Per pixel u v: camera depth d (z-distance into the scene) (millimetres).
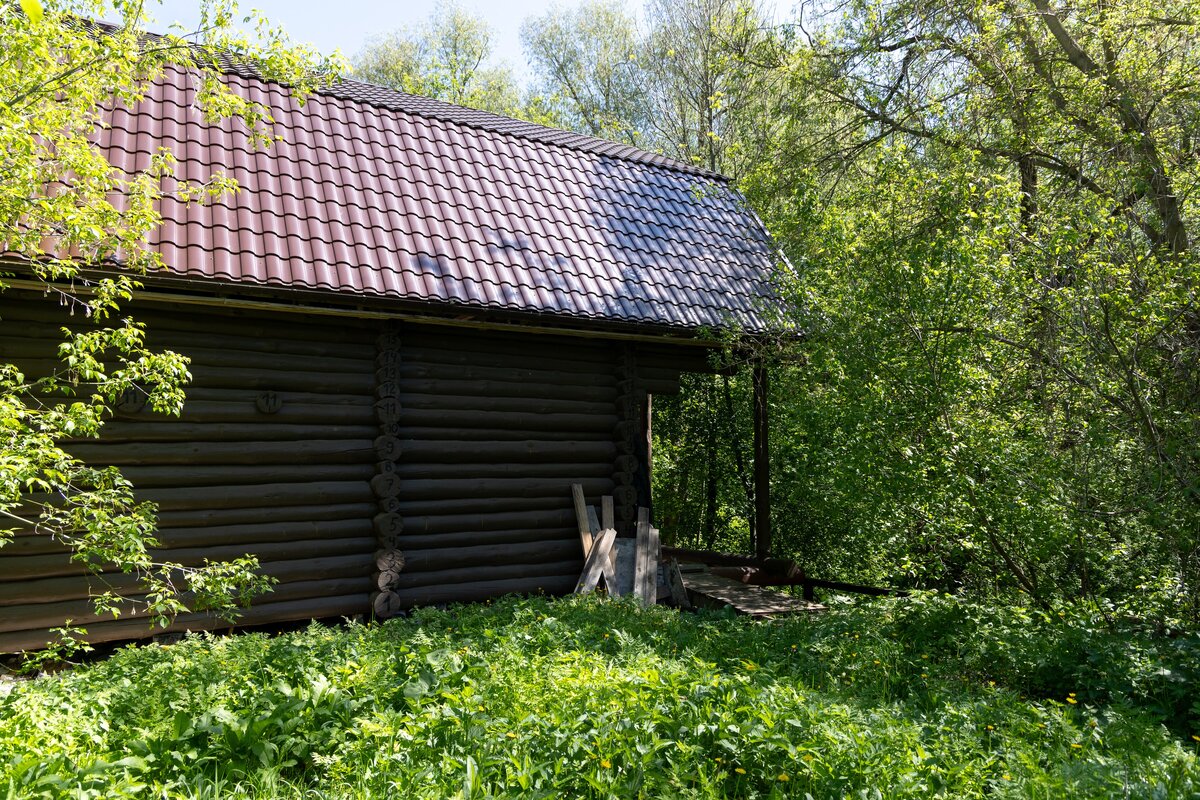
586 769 3611
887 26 11586
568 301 8336
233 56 6191
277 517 7270
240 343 7219
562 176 10297
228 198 7461
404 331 8047
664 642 5973
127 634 6621
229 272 6695
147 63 5699
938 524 7152
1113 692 5055
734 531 14891
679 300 9281
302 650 5160
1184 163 9234
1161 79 9961
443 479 8148
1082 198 8352
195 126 8055
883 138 12797
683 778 3578
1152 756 4074
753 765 3688
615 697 4121
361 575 7695
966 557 7676
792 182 11188
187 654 5445
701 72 21562
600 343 9211
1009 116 10805
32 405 6363
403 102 10359
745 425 14000
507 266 8406
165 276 6367
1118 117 10320
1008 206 7828
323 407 7531
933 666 5645
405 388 7973
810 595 10953
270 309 7180
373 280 7344
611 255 9414
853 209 9422
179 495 6836
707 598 9000
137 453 6691
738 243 10828
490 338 8516
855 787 3523
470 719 3887
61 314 6535
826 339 8086
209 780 3590
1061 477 7164
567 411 8922
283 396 7352
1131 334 7023
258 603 7164
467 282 7906
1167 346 7305
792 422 8766
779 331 9242
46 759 3314
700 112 21266
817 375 8609
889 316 7395
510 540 8484
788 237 9648
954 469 7113
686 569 10328
